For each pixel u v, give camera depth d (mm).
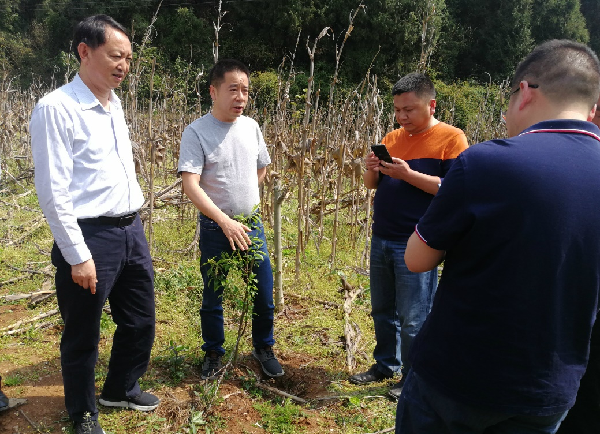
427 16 4625
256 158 3061
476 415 1425
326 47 24453
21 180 8211
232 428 2633
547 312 1306
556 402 1356
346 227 6492
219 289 3002
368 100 5773
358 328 3809
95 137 2221
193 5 28594
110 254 2301
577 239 1284
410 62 22531
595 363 1775
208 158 2846
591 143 1345
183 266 4855
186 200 6086
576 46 1411
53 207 2062
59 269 2223
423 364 1524
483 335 1373
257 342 3201
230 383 3023
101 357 3238
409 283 2771
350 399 2877
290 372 3260
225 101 2797
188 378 3072
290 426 2658
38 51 30109
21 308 3992
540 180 1274
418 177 2627
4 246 5367
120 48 2182
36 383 2932
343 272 5008
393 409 2834
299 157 4629
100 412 2660
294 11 24547
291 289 4586
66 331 2316
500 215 1303
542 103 1414
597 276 1322
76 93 2193
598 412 1816
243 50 26562
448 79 26203
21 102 11477
